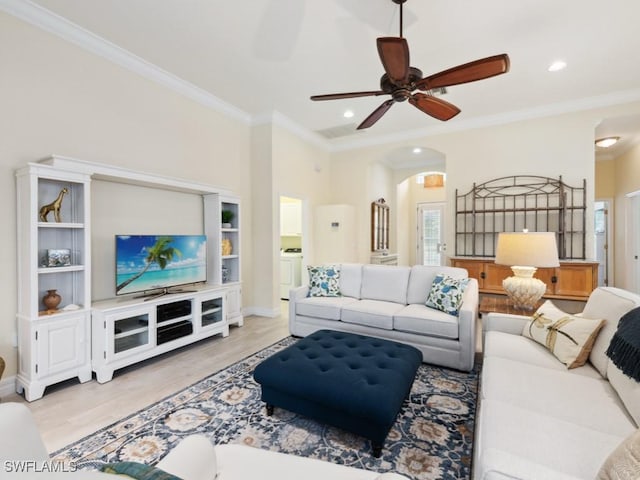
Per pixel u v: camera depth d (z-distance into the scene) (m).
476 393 2.43
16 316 2.47
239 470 1.10
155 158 3.51
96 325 2.65
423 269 3.61
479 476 0.96
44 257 2.60
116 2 2.45
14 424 0.70
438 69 3.39
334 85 3.82
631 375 1.39
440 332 2.87
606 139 5.07
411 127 5.19
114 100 3.12
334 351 2.29
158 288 3.30
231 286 4.09
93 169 2.68
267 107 4.48
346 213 5.59
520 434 1.21
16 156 2.49
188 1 2.44
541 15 2.59
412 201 8.52
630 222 5.61
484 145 4.80
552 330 2.11
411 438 1.90
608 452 1.10
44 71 2.64
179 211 3.83
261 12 2.57
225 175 4.43
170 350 3.20
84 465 1.67
